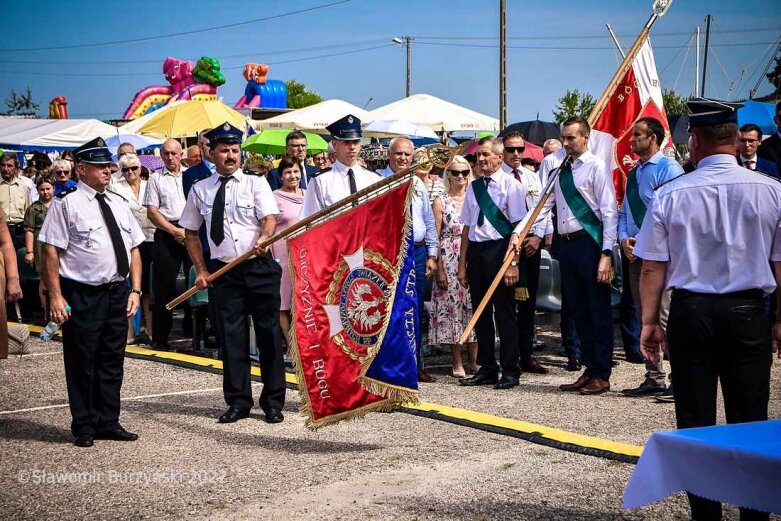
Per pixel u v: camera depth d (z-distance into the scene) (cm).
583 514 449
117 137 1836
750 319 398
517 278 761
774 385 752
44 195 1137
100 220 612
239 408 669
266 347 670
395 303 598
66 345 609
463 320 829
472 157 1079
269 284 668
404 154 788
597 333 735
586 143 734
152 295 976
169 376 837
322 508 468
